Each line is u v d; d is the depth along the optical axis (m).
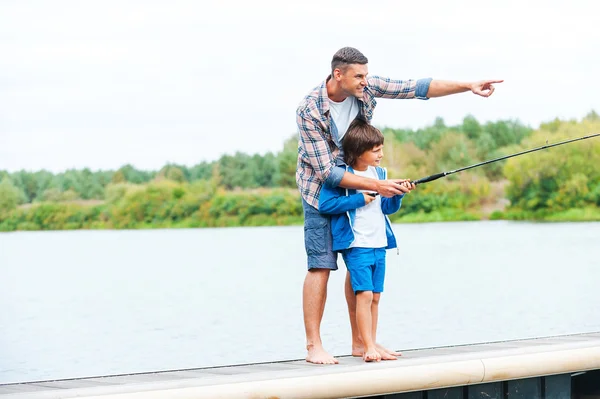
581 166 31.66
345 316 8.52
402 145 32.53
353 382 3.58
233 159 34.44
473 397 3.99
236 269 14.69
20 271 15.44
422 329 8.16
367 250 3.92
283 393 3.44
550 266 13.83
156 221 34.22
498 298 10.32
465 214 31.80
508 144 32.34
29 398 3.18
